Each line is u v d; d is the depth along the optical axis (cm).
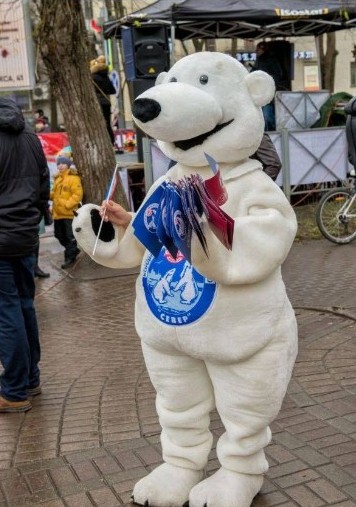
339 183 1202
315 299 680
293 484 323
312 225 1070
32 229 430
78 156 946
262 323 265
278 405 278
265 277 260
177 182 237
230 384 276
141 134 1190
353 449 356
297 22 1388
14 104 430
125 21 1238
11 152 419
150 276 280
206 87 262
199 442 303
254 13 1233
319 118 1233
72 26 918
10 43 1602
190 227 228
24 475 353
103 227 289
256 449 287
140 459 362
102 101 1378
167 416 298
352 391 433
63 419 423
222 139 262
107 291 798
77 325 659
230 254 251
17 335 428
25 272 439
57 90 945
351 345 521
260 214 261
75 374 508
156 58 1141
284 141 1112
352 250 919
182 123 249
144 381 480
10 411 437
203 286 264
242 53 2059
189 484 302
